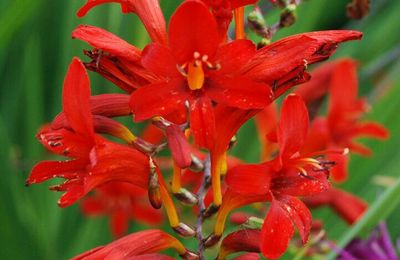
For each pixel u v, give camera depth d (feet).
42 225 1.72
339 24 2.17
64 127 1.04
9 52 1.91
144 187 1.09
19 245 1.65
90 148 1.05
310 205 1.54
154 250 1.09
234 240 1.09
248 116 1.07
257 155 1.78
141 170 1.07
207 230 1.54
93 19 1.77
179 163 1.01
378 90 1.92
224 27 1.02
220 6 1.01
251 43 0.99
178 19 0.98
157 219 1.70
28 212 1.66
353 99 1.61
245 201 1.09
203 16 0.98
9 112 1.92
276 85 1.03
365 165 1.80
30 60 1.87
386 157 1.82
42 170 1.06
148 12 1.06
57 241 1.80
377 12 2.18
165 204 1.10
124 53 1.01
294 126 1.05
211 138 0.99
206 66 1.00
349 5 1.38
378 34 2.10
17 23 1.58
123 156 1.06
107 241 1.77
